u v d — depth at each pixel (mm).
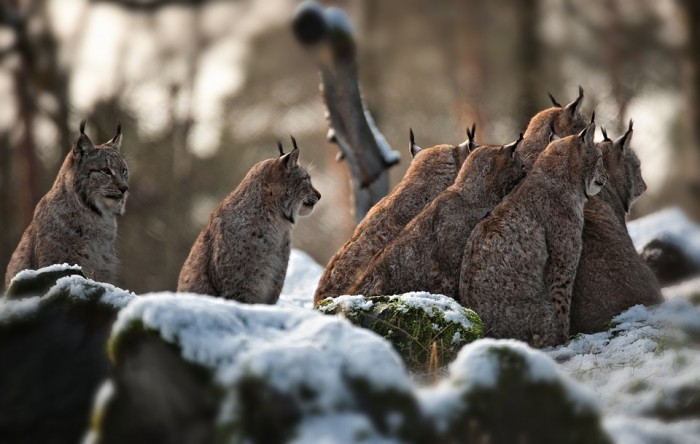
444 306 9766
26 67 29031
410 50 32906
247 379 6043
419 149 13922
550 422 6488
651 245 15164
